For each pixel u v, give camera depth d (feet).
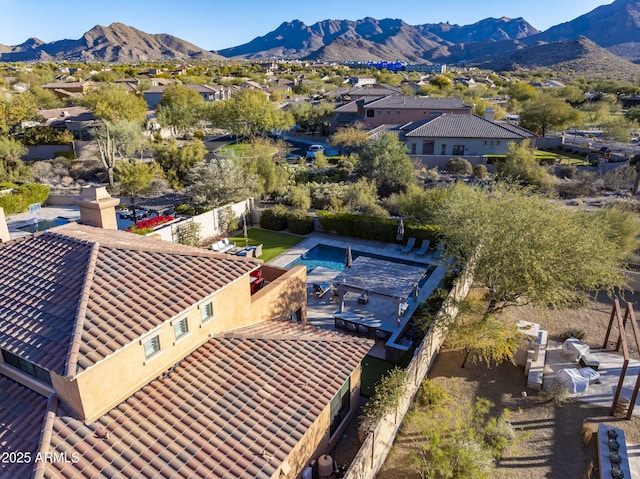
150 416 37.45
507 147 194.90
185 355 44.75
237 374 43.96
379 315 75.51
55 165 188.75
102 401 36.35
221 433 37.32
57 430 33.83
